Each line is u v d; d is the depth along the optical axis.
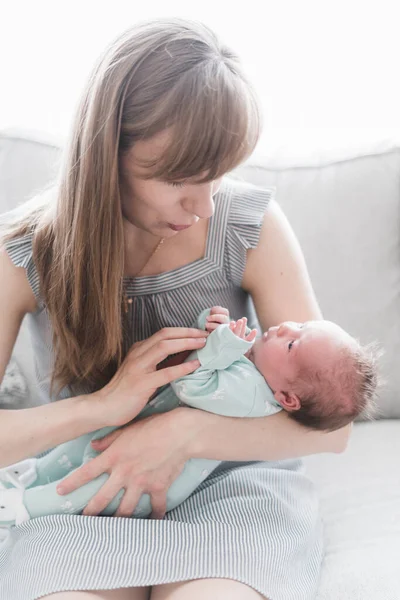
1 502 1.10
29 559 1.01
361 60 1.82
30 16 1.78
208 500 1.14
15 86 1.84
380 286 1.52
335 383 1.09
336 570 1.14
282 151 1.62
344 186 1.53
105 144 0.96
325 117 1.88
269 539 1.05
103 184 0.99
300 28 1.80
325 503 1.32
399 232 1.53
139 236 1.15
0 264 1.17
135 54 0.93
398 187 1.52
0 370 1.17
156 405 1.17
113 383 1.13
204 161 0.90
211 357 1.08
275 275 1.21
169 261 1.18
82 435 1.15
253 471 1.20
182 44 0.92
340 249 1.52
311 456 1.46
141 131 0.92
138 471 1.08
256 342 1.18
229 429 1.11
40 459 1.21
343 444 1.19
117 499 1.10
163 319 1.20
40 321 1.23
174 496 1.12
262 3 1.79
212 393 1.09
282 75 1.85
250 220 1.19
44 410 1.12
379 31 1.80
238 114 0.90
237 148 0.91
